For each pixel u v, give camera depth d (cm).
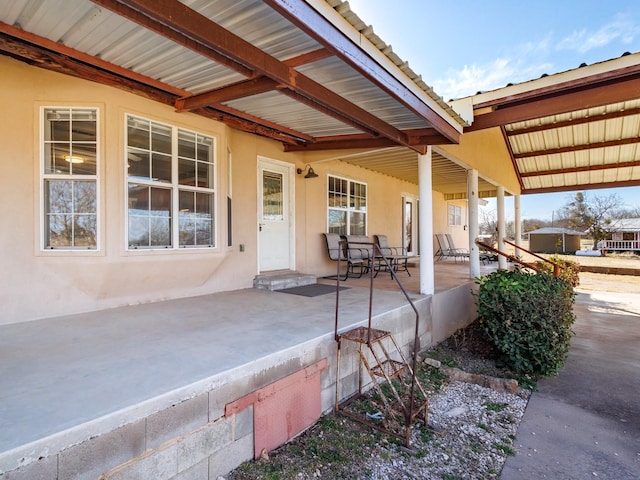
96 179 345
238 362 226
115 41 266
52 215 338
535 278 475
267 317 344
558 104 432
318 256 663
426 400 284
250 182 528
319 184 663
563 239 2525
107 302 373
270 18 228
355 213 764
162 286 414
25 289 325
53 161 337
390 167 770
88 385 192
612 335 563
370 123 382
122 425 167
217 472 207
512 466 238
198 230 429
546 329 391
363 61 266
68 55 283
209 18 228
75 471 153
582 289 1051
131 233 367
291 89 295
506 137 880
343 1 225
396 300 442
